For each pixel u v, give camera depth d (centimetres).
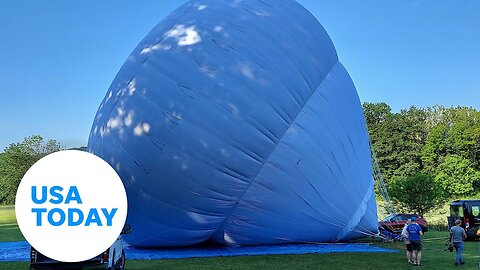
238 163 1346
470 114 6725
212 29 1440
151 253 1465
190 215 1388
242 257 1359
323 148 1476
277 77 1409
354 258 1329
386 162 6944
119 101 1428
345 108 1630
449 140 6469
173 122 1335
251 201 1400
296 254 1408
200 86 1352
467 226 2062
